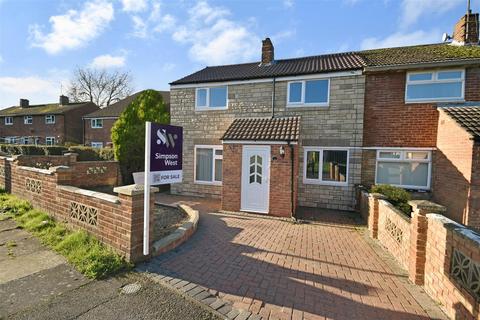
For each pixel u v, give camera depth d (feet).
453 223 10.94
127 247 13.39
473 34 35.32
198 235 19.33
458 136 24.43
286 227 23.22
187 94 39.93
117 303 10.35
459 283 9.85
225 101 38.37
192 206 31.65
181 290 11.39
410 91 30.48
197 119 39.42
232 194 28.84
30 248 14.90
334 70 32.32
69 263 13.26
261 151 27.71
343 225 24.81
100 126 96.22
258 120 32.71
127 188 13.62
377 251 17.72
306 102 34.14
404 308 11.02
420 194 29.37
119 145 46.42
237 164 28.60
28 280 11.69
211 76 41.22
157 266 13.61
